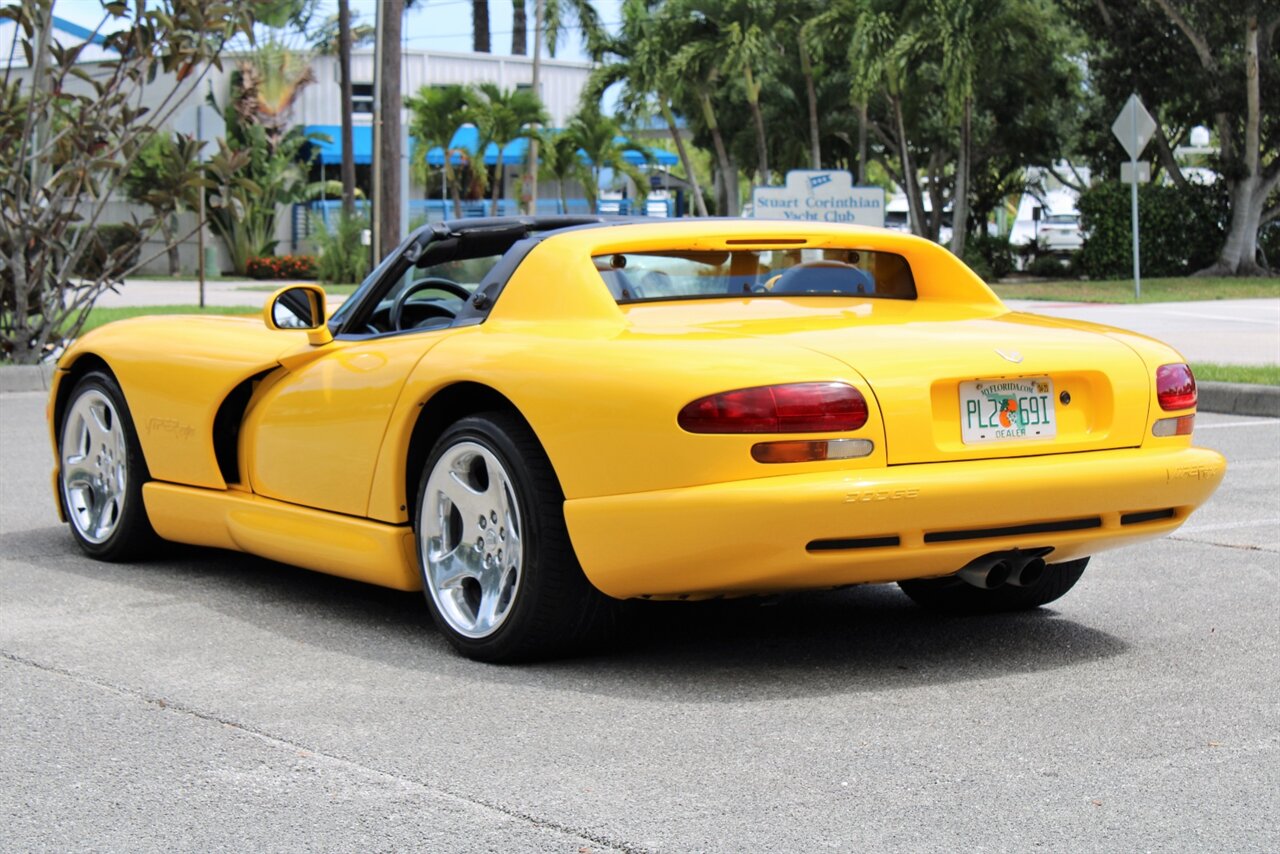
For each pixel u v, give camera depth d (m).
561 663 4.32
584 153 41.75
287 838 2.98
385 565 4.66
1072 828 3.01
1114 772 3.35
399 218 23.36
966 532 3.96
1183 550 6.10
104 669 4.29
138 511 5.75
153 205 12.95
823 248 4.93
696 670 4.24
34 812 3.15
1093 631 4.75
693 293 4.64
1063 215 40.31
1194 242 32.78
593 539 3.98
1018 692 4.02
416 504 4.54
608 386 3.96
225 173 12.66
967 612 4.99
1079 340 4.30
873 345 4.02
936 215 36.53
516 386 4.16
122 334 5.85
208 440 5.38
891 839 2.95
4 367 12.70
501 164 40.84
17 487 7.75
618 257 4.54
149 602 5.19
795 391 3.80
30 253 13.06
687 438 3.81
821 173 17.58
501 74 47.00
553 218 5.09
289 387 5.10
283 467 5.11
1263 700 3.94
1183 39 31.72
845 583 3.97
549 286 4.41
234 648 4.53
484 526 4.33
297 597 5.27
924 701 3.92
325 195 42.81
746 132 35.81
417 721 3.76
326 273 33.47
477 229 5.05
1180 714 3.81
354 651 4.49
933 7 29.78
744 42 31.39
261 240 39.09
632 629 4.61
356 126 44.03
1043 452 4.09
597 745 3.56
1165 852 2.88
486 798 3.20
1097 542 4.21
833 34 31.25
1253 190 31.91
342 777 3.34
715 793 3.22
